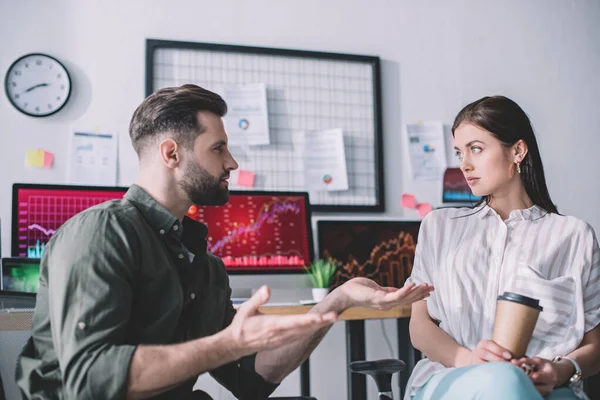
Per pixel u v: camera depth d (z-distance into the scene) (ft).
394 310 6.87
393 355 9.53
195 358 3.18
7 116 8.26
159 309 3.76
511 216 4.76
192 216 8.13
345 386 9.27
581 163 10.37
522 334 3.71
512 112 4.75
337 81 9.55
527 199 4.88
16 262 6.54
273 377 4.34
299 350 4.25
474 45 10.17
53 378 3.49
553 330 4.27
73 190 7.73
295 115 9.33
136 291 3.69
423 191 9.73
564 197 10.22
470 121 4.79
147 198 4.00
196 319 4.04
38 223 7.53
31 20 8.44
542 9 10.54
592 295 4.48
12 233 7.41
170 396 3.76
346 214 9.34
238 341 3.18
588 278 4.51
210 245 8.11
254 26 9.27
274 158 9.17
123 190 7.93
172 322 3.77
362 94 9.63
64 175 8.37
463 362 4.12
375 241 8.68
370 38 9.76
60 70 8.44
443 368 4.42
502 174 4.73
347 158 9.48
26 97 8.30
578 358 4.17
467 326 4.49
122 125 8.64
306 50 9.41
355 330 7.63
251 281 8.68
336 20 9.63
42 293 3.70
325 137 9.36
